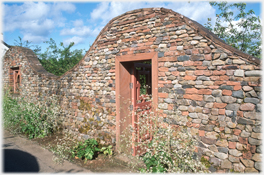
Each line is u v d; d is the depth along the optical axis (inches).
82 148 167.8
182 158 122.9
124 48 160.2
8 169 139.0
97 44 180.4
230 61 111.2
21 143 194.7
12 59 315.9
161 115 138.3
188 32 125.8
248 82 105.9
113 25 167.5
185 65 127.3
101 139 176.6
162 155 127.3
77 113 199.3
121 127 164.2
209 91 118.3
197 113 122.9
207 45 119.0
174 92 132.3
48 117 223.9
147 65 193.5
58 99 220.7
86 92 190.5
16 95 302.2
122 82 165.2
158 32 139.9
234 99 110.0
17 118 243.1
